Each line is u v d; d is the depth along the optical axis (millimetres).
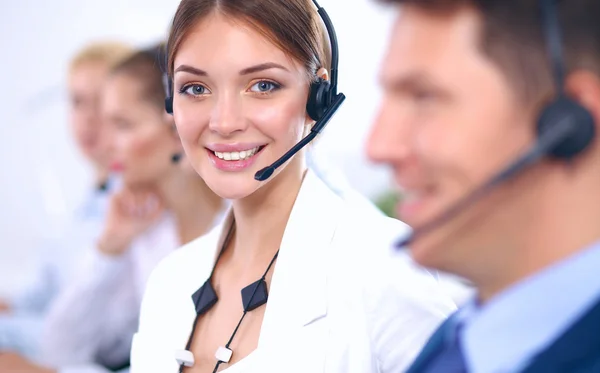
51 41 2797
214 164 921
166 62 1010
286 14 893
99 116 2512
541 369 480
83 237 2287
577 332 475
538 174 479
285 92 902
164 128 1919
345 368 874
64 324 2002
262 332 890
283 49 887
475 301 601
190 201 1954
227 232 1048
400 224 984
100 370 1960
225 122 882
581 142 460
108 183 2301
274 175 919
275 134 898
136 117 1927
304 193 955
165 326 1023
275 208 963
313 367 865
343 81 2205
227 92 890
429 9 493
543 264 497
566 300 489
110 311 2014
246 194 915
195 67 893
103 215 2295
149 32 2717
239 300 964
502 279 527
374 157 521
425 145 497
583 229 480
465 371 550
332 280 904
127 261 1996
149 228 1983
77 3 2766
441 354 596
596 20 460
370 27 2164
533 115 476
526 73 471
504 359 518
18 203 2805
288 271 911
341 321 886
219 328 966
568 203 479
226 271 1013
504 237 502
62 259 2334
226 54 875
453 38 484
